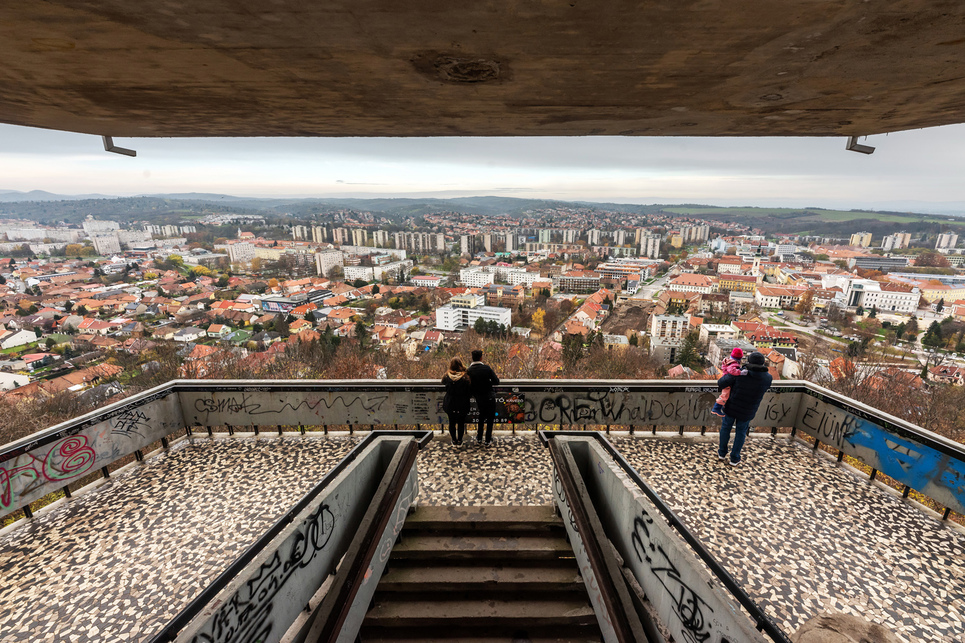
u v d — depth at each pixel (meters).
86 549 3.34
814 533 3.45
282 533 2.32
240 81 2.48
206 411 4.92
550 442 3.45
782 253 173.75
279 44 1.99
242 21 1.75
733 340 58.94
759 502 3.82
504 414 4.95
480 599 2.96
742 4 1.63
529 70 2.36
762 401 4.77
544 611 2.85
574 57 2.16
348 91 2.69
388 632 2.81
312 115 3.21
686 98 2.82
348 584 2.24
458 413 4.61
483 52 2.10
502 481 4.14
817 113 3.10
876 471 4.32
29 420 13.54
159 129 3.72
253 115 3.20
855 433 4.20
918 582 2.99
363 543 2.46
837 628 2.63
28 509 3.65
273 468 4.40
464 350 26.36
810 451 4.66
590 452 3.44
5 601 2.90
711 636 1.97
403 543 3.27
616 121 3.37
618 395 4.88
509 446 4.80
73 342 66.75
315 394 4.88
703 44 2.02
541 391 4.89
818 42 1.97
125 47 2.02
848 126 3.51
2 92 2.65
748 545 3.31
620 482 2.90
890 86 2.54
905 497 3.85
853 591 2.91
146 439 4.52
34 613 2.81
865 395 14.09
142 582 3.04
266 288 121.69
